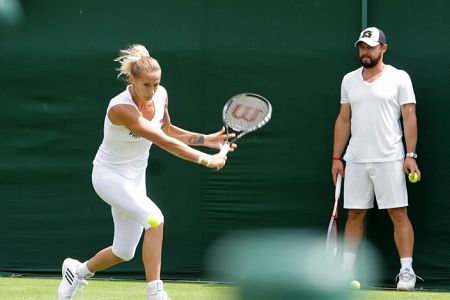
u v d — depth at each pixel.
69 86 18.48
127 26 18.30
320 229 17.59
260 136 17.81
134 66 10.84
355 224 16.86
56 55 18.48
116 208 11.58
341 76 17.53
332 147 17.58
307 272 5.14
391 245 17.28
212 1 17.98
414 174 16.33
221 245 17.89
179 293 15.62
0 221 18.67
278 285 5.10
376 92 16.45
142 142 11.66
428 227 17.14
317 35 17.62
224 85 17.95
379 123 16.45
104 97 18.36
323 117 17.61
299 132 17.69
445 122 17.08
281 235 6.17
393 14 17.28
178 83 18.11
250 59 17.86
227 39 17.94
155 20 18.19
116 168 11.65
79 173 18.48
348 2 17.50
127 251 12.09
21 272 18.73
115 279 18.28
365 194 16.72
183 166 18.05
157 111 11.65
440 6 17.09
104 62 18.36
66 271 12.60
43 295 15.05
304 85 17.67
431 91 17.14
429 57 17.16
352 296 5.16
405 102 16.47
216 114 17.98
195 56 18.05
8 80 18.62
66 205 18.52
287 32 17.73
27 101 18.59
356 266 17.19
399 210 16.58
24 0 18.59
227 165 17.89
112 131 11.45
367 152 16.52
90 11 18.42
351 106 16.73
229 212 17.92
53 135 18.55
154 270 11.18
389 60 17.31
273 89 17.80
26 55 18.59
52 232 18.59
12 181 18.62
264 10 17.81
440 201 17.09
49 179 18.55
